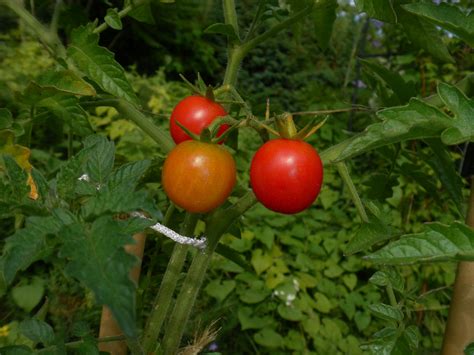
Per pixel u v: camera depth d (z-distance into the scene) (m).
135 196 0.13
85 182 0.14
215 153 0.16
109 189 0.13
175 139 0.19
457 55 0.68
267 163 0.16
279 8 0.23
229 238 0.64
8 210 0.14
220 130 0.19
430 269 0.63
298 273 0.64
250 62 1.29
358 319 0.61
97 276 0.11
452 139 0.13
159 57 1.10
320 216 0.72
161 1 0.22
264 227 0.66
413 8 0.13
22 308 0.51
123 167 0.14
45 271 0.54
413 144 0.61
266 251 0.65
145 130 0.22
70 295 0.48
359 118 0.87
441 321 0.62
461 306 0.20
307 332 0.60
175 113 0.18
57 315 0.47
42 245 0.13
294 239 0.68
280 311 0.59
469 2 0.57
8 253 0.12
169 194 0.16
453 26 0.13
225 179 0.16
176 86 0.89
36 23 0.22
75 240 0.12
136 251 0.24
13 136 0.19
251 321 0.56
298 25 0.28
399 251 0.13
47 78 0.19
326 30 0.25
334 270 0.65
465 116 0.13
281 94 1.25
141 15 0.23
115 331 0.25
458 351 0.20
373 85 0.26
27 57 0.66
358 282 0.67
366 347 0.17
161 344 0.21
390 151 0.26
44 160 0.63
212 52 1.17
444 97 0.14
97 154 0.15
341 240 0.68
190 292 0.21
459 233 0.12
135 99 0.20
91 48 0.20
